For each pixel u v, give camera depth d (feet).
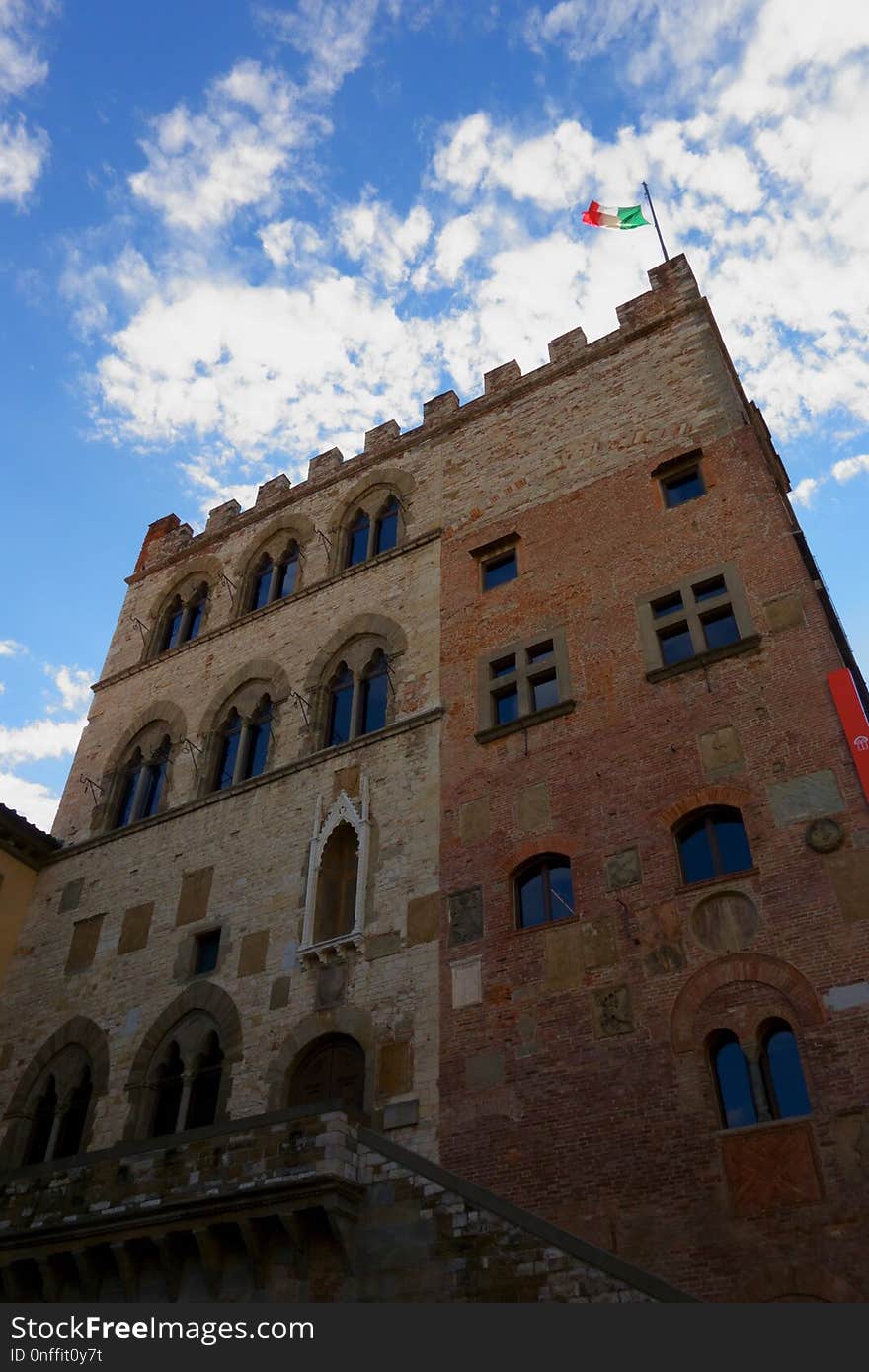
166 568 139.85
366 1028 76.13
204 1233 63.41
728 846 70.79
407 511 116.16
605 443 103.35
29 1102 88.89
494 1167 64.64
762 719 73.87
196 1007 85.61
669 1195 58.23
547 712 84.79
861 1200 53.26
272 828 94.58
